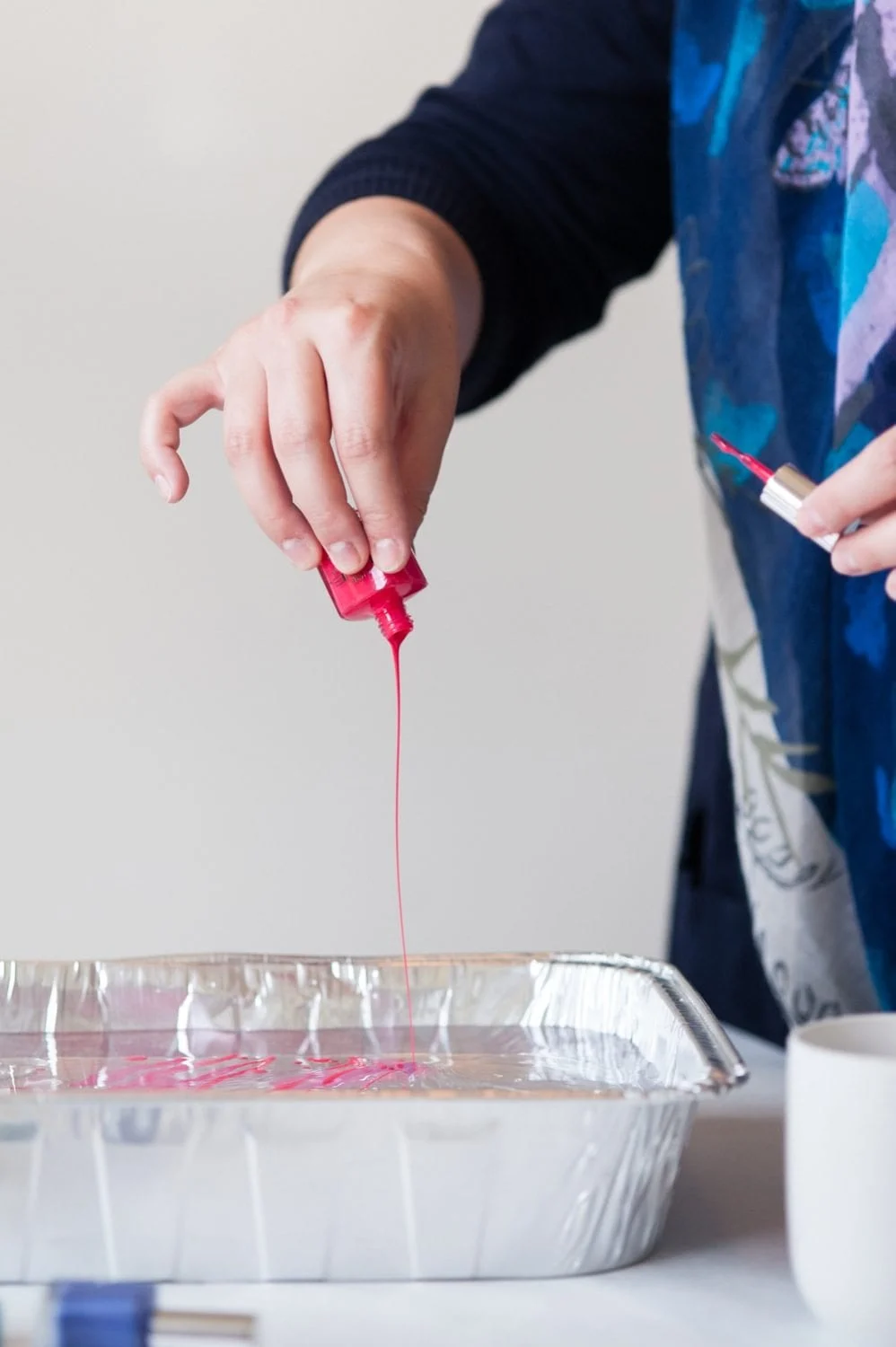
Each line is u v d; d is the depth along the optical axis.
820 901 1.27
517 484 2.09
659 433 2.10
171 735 2.05
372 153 1.38
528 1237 0.94
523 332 1.45
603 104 1.47
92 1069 1.08
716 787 1.44
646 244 1.53
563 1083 1.05
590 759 2.14
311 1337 0.90
